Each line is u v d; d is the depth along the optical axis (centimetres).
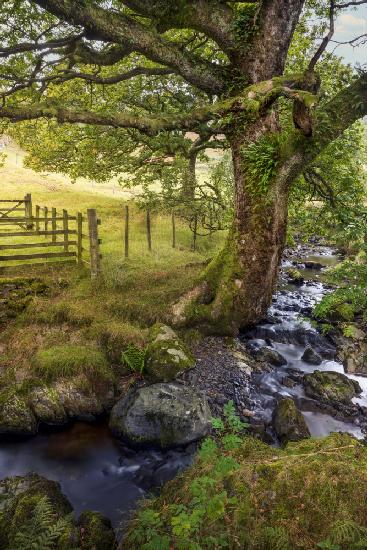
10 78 954
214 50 1184
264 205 903
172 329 957
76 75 1025
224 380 846
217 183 1691
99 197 2823
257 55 918
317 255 2130
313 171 1112
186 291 1027
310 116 731
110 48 1048
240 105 869
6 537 425
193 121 896
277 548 327
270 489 372
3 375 793
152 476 635
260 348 996
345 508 345
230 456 449
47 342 883
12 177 3506
